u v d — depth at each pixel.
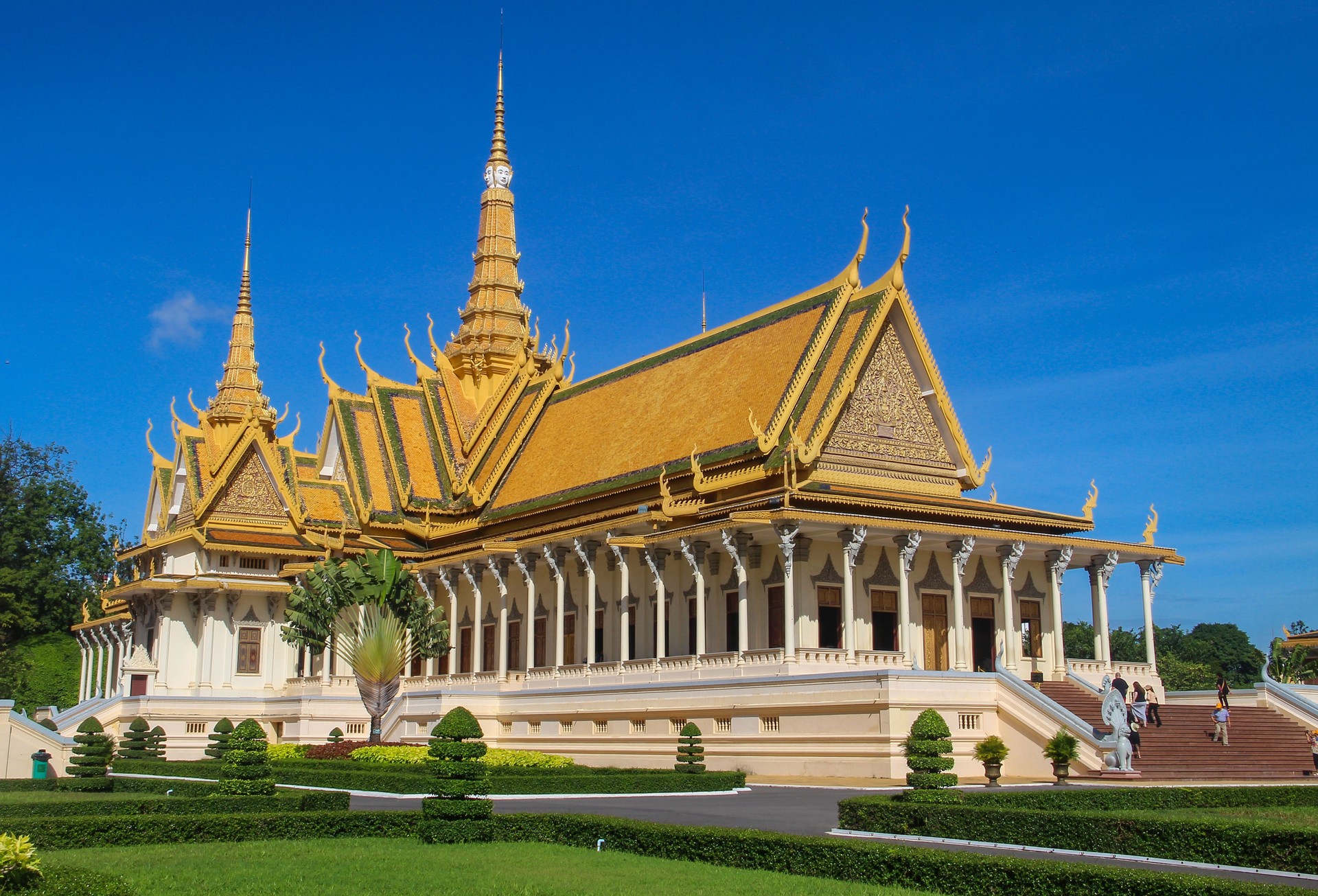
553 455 71.00
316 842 26.31
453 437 79.44
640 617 57.97
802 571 50.25
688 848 23.38
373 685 58.06
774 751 44.69
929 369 57.66
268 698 67.94
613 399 69.56
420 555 72.50
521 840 26.53
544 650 63.59
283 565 72.25
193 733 67.50
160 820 26.23
